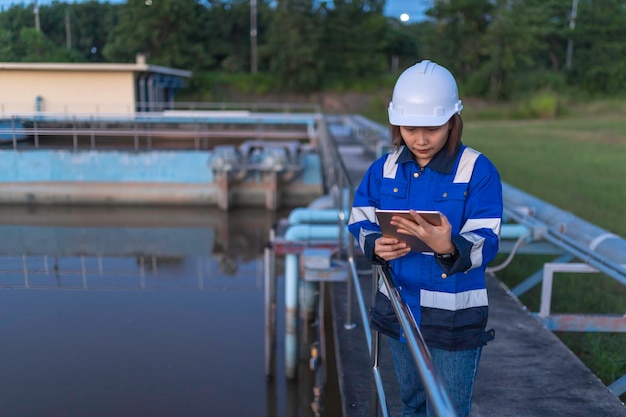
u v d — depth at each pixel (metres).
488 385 3.45
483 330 1.88
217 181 15.37
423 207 1.85
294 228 6.82
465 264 1.67
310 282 7.00
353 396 3.38
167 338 5.02
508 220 7.46
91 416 3.22
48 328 3.16
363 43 49.28
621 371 4.33
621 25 27.75
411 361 2.10
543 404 3.24
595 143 20.06
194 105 25.61
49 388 3.05
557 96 36.22
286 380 6.43
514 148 18.56
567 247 5.15
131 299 4.76
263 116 22.61
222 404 4.71
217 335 5.77
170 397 4.21
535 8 38.19
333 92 47.53
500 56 42.03
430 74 1.81
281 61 46.12
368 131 18.31
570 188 10.57
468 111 39.34
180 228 12.90
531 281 5.71
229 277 8.91
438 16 47.84
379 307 2.08
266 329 6.53
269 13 48.75
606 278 6.30
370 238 1.88
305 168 18.55
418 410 2.20
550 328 4.68
